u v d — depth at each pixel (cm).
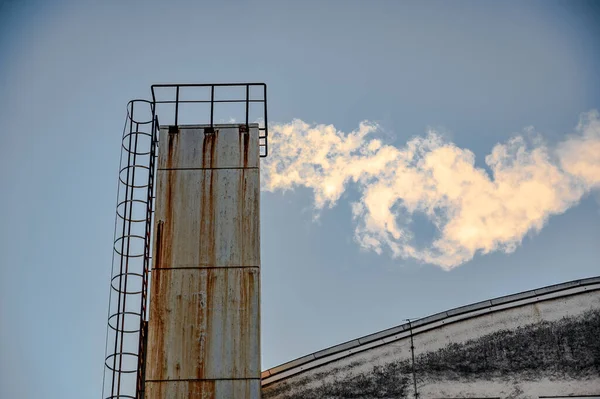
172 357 1652
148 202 1811
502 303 1864
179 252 1744
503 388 1784
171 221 1772
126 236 1778
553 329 1833
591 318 1838
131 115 1894
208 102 1903
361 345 1836
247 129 1875
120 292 1723
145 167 1847
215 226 1769
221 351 1658
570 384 1783
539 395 1775
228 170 1830
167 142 1856
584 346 1814
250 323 1681
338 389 1798
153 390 1623
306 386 1803
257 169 1833
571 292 1867
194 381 1634
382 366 1814
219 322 1681
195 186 1811
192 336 1670
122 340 1684
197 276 1722
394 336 1844
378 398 1786
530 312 1852
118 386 1644
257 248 1750
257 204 1794
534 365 1803
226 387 1630
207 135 1867
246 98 1914
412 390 1789
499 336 1831
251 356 1656
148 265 1766
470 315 1855
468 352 1820
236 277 1722
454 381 1795
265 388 1802
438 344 1831
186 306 1694
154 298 1702
